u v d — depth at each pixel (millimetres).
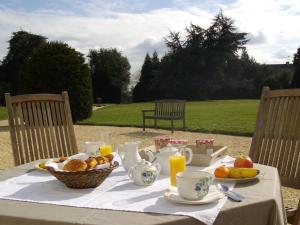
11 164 7004
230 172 2049
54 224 1498
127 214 1552
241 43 41250
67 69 13141
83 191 1895
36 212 1596
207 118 16578
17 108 3137
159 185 2008
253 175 2033
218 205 1632
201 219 1505
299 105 2844
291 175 2771
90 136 11023
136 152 2314
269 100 3041
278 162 2863
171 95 39844
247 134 10805
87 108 13781
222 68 39812
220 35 40688
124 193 1854
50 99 3324
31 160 3146
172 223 1481
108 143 2844
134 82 46062
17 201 1755
